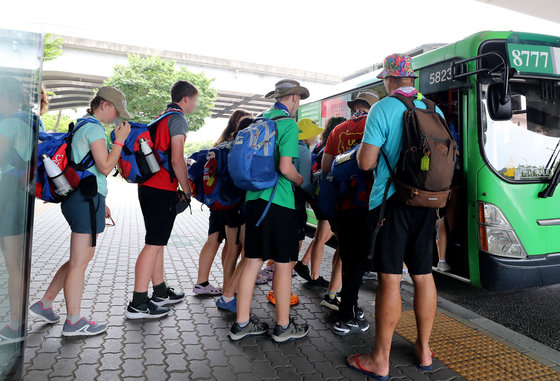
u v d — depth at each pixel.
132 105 31.58
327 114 8.59
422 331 2.92
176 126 3.58
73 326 3.26
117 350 3.07
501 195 4.35
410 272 2.91
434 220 2.85
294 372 2.86
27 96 2.17
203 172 4.03
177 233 8.77
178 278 5.12
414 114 2.62
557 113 4.66
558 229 4.50
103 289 4.54
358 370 2.90
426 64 5.21
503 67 4.22
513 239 4.34
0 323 1.93
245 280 3.31
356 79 7.66
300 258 6.61
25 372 2.70
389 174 2.79
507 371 2.92
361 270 3.52
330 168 3.83
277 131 3.17
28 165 2.21
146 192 3.63
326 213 3.83
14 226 2.06
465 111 4.58
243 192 3.86
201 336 3.38
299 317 3.90
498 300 4.73
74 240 3.21
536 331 3.85
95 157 3.12
